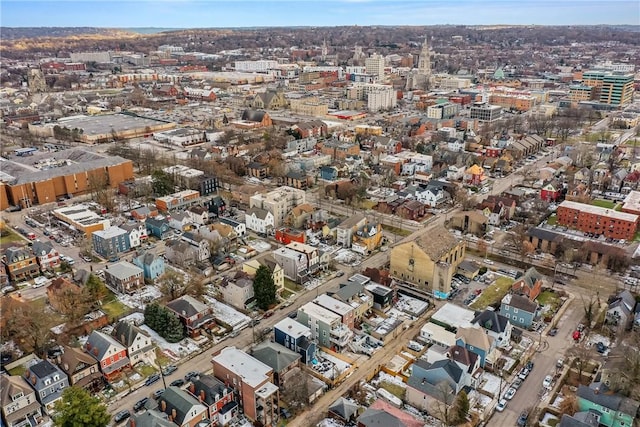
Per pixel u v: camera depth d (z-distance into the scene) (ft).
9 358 365.20
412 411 320.91
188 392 314.76
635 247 542.57
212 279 483.10
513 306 410.93
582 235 580.30
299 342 359.05
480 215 578.25
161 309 394.11
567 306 439.63
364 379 349.20
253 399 304.09
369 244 538.47
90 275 438.40
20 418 303.89
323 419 311.06
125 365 351.05
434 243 471.62
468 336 362.53
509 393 333.21
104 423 288.30
